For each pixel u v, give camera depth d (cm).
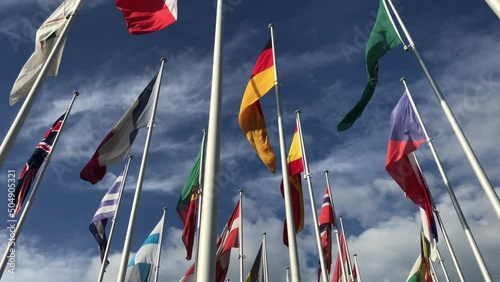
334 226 2120
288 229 1184
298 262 1121
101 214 1992
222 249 2006
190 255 1680
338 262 2495
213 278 641
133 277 2252
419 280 1906
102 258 1952
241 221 2022
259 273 2314
